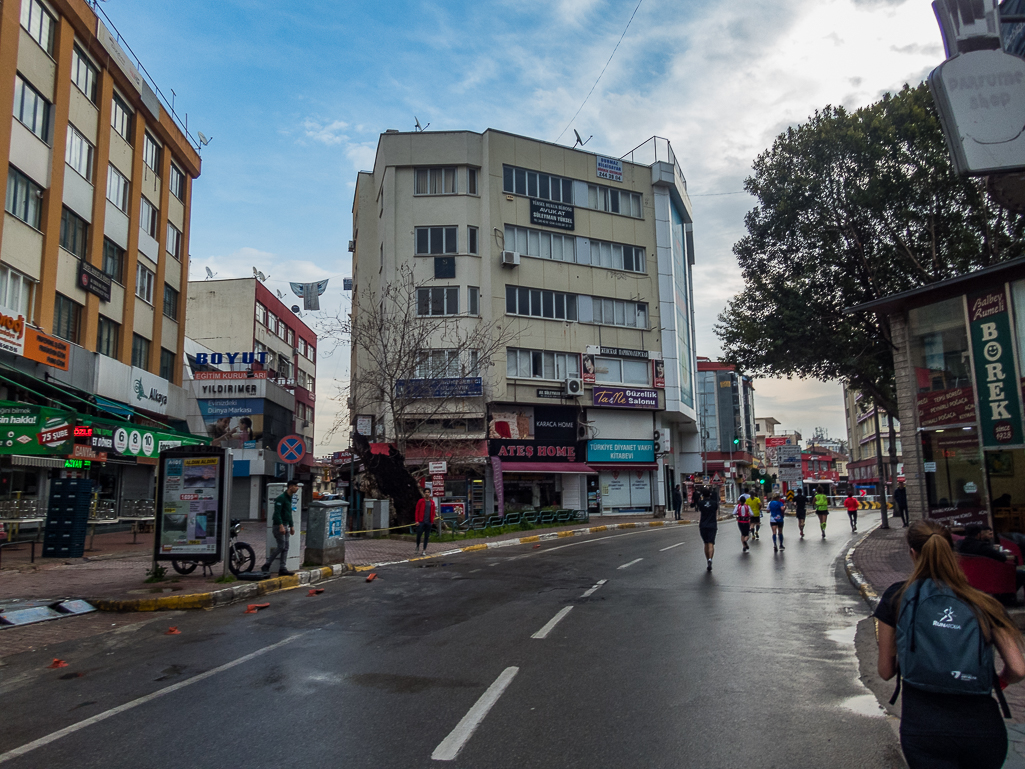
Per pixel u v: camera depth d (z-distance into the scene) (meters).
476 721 5.30
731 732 5.09
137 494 29.33
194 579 12.75
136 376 28.53
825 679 6.46
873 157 20.88
